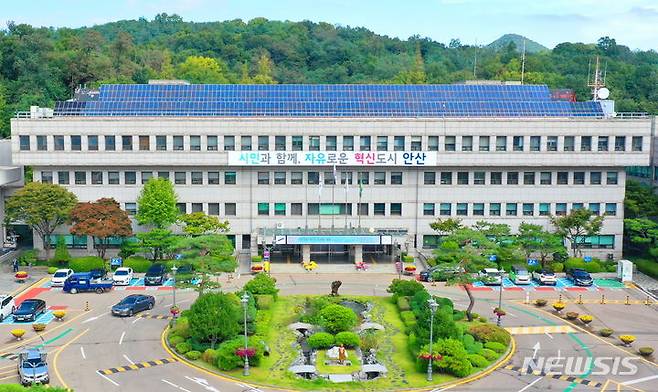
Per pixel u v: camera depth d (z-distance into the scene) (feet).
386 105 391.45
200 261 261.65
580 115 390.21
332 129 368.07
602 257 378.94
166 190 350.02
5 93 597.11
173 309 261.24
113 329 257.55
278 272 346.54
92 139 362.53
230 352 219.41
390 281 333.21
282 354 233.76
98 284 305.53
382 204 376.68
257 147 367.66
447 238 280.10
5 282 320.09
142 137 363.76
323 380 211.61
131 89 395.14
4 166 394.11
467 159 369.09
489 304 297.12
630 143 370.12
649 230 358.84
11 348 236.63
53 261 345.72
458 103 394.11
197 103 386.93
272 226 375.25
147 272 323.98
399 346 241.55
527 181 376.89
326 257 371.97
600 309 293.23
